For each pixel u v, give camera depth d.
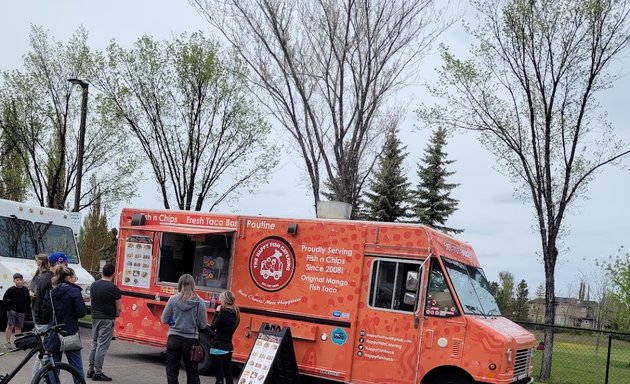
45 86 24.30
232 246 11.69
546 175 15.97
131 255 12.68
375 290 10.30
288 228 11.18
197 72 21.81
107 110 22.28
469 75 16.39
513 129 16.36
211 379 11.33
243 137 22.84
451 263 10.21
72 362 8.08
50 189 25.50
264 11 14.96
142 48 21.92
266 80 15.34
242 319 11.39
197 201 22.86
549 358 15.27
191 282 8.59
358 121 15.05
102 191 25.67
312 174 15.37
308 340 10.68
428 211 38.78
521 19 15.77
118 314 10.16
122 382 10.05
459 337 9.52
